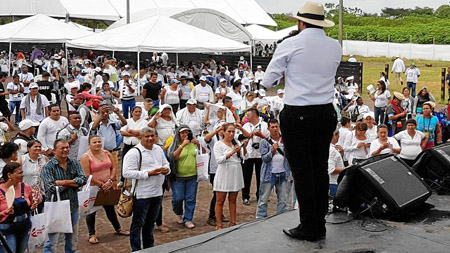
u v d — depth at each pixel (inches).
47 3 1653.5
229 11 1886.1
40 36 1184.8
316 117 174.7
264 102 647.1
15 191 265.3
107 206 354.9
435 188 250.2
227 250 180.5
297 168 181.9
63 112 858.1
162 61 1456.7
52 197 287.0
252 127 417.4
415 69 1160.2
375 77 1593.3
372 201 208.1
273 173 354.6
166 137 428.1
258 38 1603.1
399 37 2677.2
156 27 1001.5
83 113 425.1
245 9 1950.1
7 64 1472.7
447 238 187.5
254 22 1898.4
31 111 568.7
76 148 392.2
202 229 372.8
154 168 307.3
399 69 1446.9
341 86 892.6
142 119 450.3
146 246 320.2
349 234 191.5
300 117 174.7
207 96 720.3
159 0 1804.9
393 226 199.6
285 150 184.9
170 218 398.0
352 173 213.0
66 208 283.9
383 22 3368.6
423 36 2610.7
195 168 368.8
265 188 357.4
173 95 675.4
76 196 296.7
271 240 187.6
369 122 411.2
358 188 213.6
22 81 810.2
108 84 669.9
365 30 2775.6
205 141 382.3
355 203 214.4
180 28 1016.9
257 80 1198.3
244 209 419.8
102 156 330.3
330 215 213.6
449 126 515.8
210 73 1230.9
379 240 185.8
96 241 345.4
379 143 374.0
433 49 2209.6
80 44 1036.5
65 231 284.8
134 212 307.1
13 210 259.9
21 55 1396.4
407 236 189.3
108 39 1009.5
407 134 388.5
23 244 270.2
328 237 189.0
